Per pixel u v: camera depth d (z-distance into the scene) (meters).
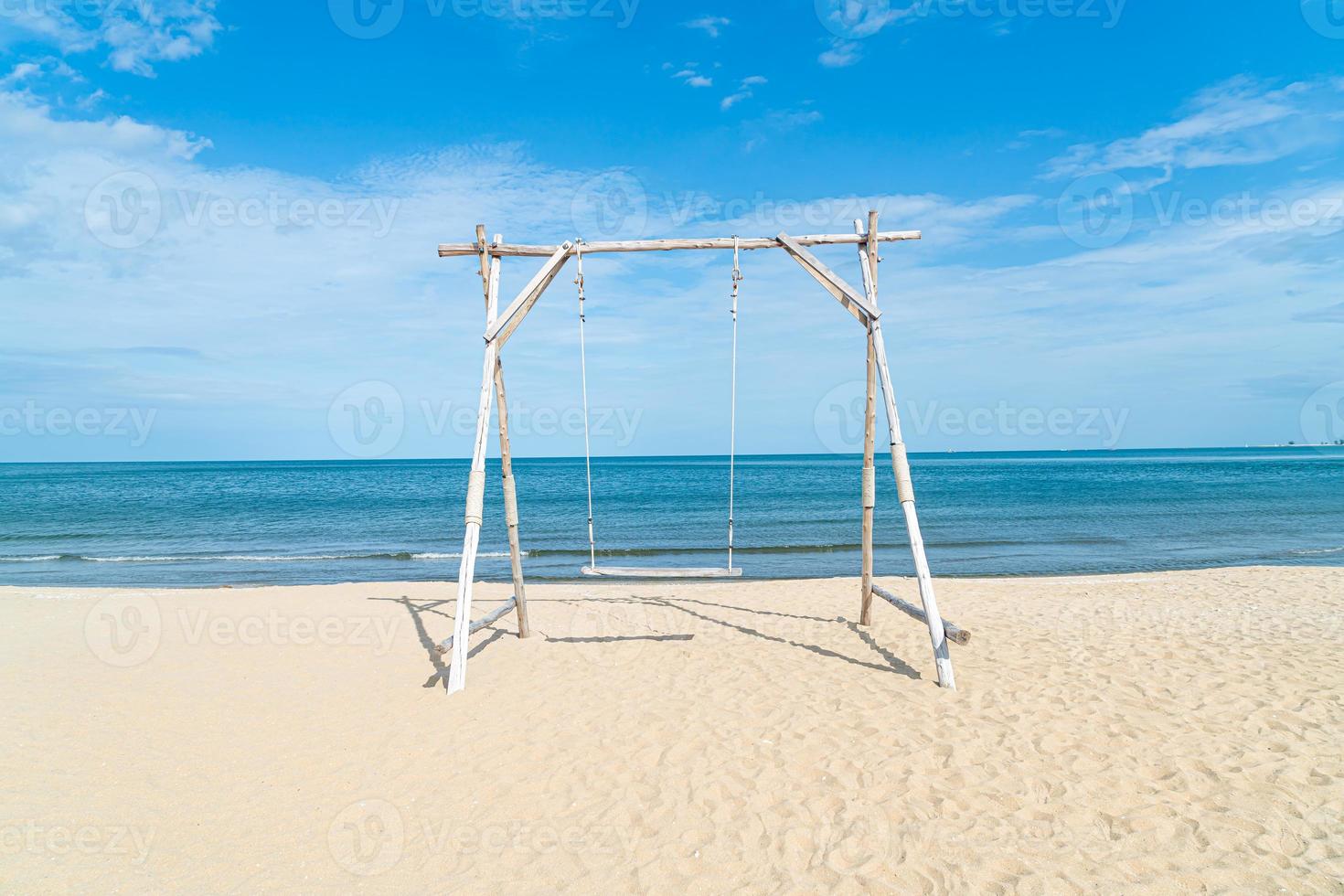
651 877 3.25
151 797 4.01
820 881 3.17
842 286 6.35
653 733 4.84
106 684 5.95
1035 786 3.96
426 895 3.15
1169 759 4.25
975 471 62.22
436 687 5.89
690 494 35.75
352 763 4.46
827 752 4.46
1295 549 16.61
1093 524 22.05
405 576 14.38
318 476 60.53
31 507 30.23
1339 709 4.98
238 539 20.34
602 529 22.20
